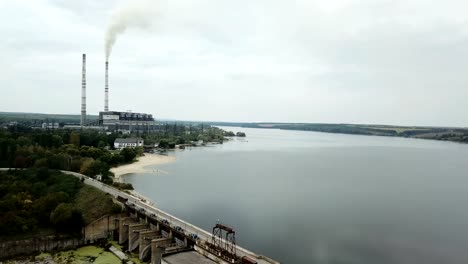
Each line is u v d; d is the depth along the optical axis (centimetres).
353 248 10869
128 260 10162
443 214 14938
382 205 16412
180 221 11394
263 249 10600
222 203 16062
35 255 10256
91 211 12200
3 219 10475
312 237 11756
